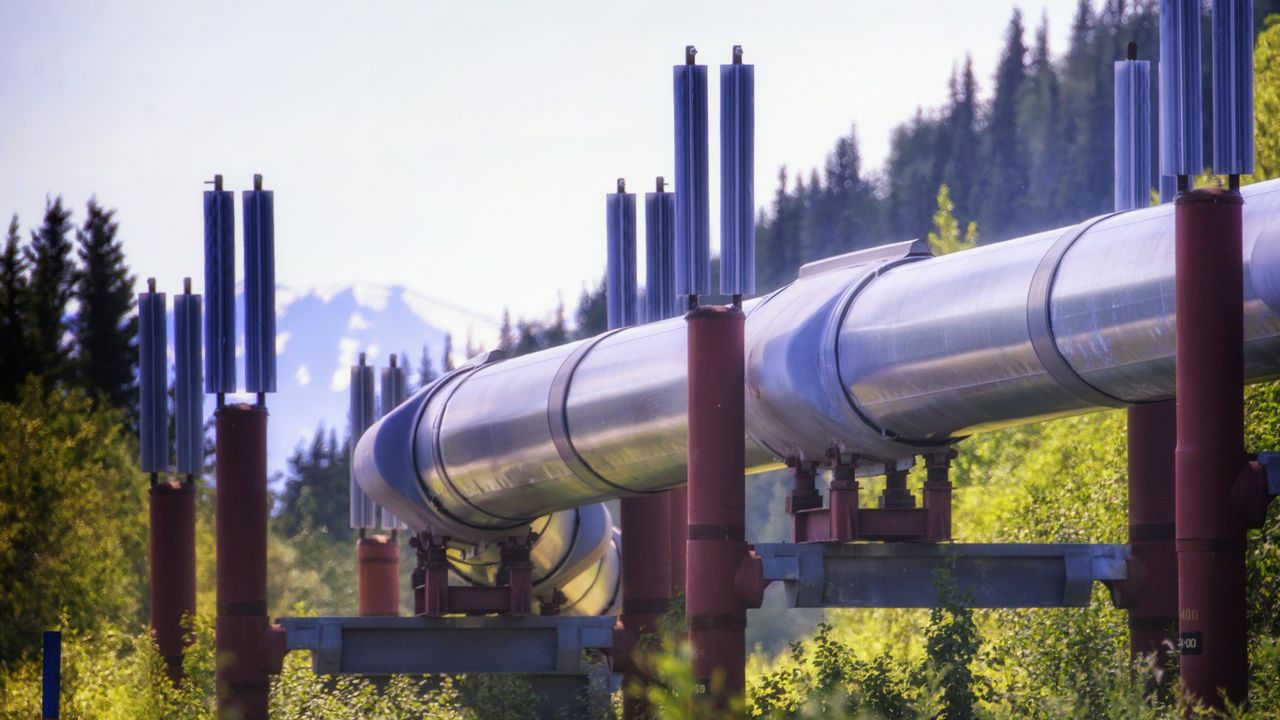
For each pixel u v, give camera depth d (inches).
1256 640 2659.9
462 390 3218.5
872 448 2397.9
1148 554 2488.9
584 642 3144.7
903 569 2429.9
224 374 3021.7
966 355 2201.0
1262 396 3036.4
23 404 7573.8
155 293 3764.8
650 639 3093.0
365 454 3351.4
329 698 3479.3
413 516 3233.3
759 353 2500.0
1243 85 1936.5
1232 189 1943.9
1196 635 1929.1
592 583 4325.8
